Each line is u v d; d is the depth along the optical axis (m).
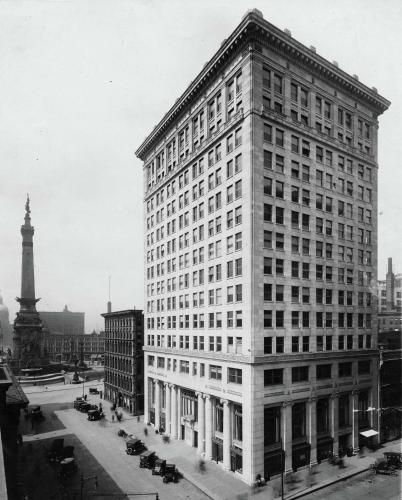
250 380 37.97
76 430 57.56
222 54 44.50
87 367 141.62
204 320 47.75
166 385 56.50
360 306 50.16
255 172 40.34
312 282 44.75
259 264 39.88
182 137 56.81
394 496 34.47
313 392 42.94
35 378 110.75
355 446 47.03
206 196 48.81
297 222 44.06
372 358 50.47
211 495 34.62
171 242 58.59
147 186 69.56
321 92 47.66
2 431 28.88
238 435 41.00
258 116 40.94
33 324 121.19
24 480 38.19
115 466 42.16
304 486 36.47
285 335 41.31
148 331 64.81
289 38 42.88
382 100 53.84
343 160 50.06
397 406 53.31
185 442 51.41
